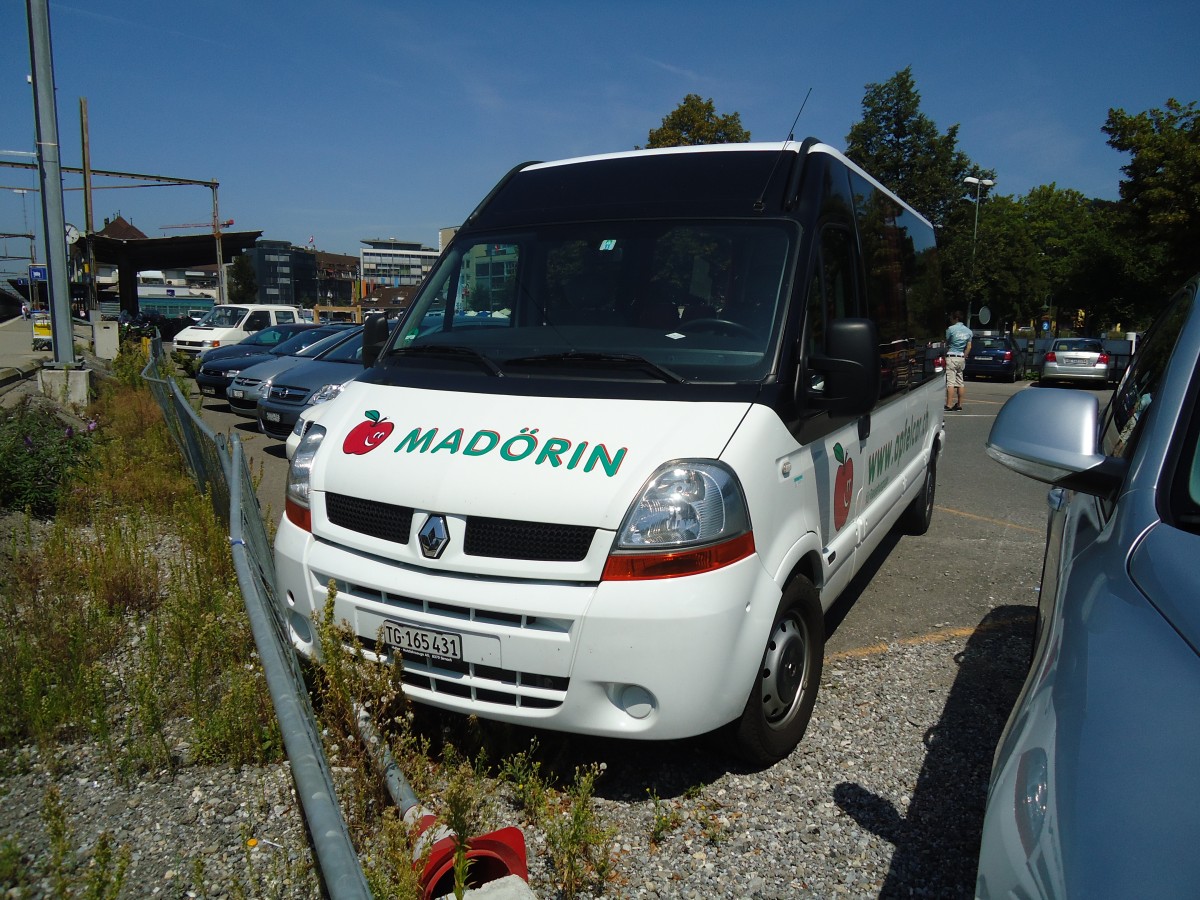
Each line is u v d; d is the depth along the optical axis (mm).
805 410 3635
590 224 4230
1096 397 2332
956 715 3988
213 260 42312
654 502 2953
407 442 3391
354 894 1626
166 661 4145
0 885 2658
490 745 3383
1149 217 22078
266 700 3623
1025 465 2252
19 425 7824
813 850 2982
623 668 2893
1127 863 1300
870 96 37031
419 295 4500
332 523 3451
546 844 2980
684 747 3646
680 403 3287
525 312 4117
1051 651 1896
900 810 3225
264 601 3018
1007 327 52094
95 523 6516
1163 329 3119
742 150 4414
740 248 3883
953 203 38500
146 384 13695
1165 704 1488
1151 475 2088
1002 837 1538
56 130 14055
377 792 3037
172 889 2691
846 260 4445
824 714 3986
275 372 11977
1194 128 21641
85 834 2967
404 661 3211
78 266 41000
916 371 6340
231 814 3102
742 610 3041
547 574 2977
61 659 4082
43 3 13703
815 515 3752
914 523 7312
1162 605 1701
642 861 2922
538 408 3367
